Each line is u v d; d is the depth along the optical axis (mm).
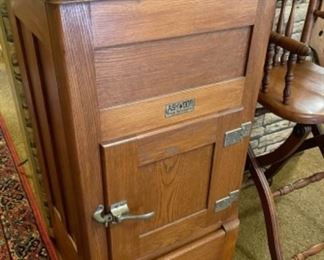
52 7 522
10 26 947
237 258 1329
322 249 1282
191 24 641
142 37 604
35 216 1500
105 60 595
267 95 1062
